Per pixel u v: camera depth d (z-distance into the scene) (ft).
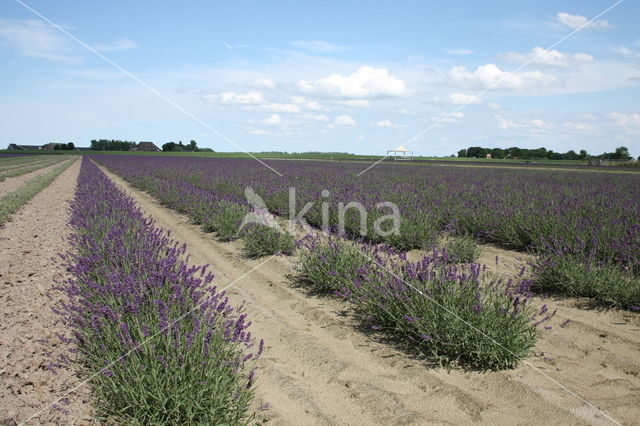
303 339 13.64
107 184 51.34
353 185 45.14
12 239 26.61
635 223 23.07
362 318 15.19
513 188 43.73
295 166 94.73
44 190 59.16
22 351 11.91
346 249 19.22
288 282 19.49
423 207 30.89
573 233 22.06
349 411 9.93
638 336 13.56
